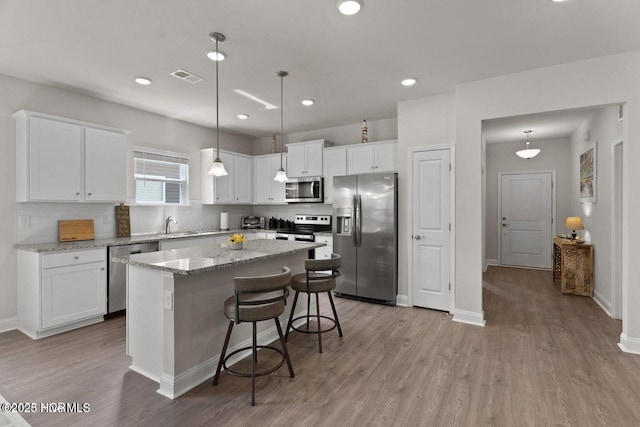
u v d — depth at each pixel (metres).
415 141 4.07
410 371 2.50
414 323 3.53
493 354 2.78
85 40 2.62
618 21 2.36
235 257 2.56
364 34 2.56
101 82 3.50
